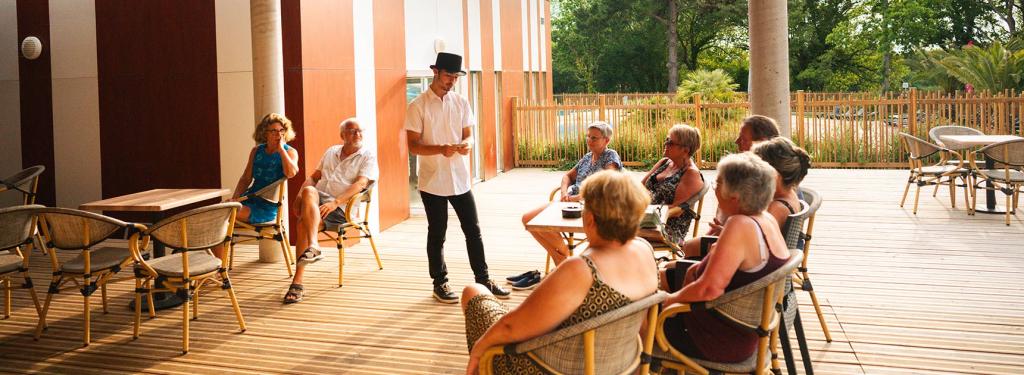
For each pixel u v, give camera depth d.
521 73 16.55
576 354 2.39
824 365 3.92
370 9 8.33
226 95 7.41
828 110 13.10
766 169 2.78
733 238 2.67
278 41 6.45
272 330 4.71
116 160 7.81
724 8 37.81
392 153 8.76
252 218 5.91
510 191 11.41
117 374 3.99
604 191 2.38
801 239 3.52
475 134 12.70
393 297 5.47
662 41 41.16
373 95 8.35
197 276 4.44
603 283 2.35
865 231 7.46
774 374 2.90
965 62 17.44
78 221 4.29
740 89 41.47
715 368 2.73
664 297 2.41
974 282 5.53
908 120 12.77
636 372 2.71
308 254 5.43
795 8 37.06
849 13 36.53
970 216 8.15
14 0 7.98
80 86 7.85
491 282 5.39
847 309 4.90
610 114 14.57
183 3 7.44
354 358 4.20
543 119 14.90
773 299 2.71
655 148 14.33
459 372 3.97
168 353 4.31
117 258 4.61
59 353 4.31
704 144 13.96
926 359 3.98
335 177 6.16
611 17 41.59
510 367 2.54
